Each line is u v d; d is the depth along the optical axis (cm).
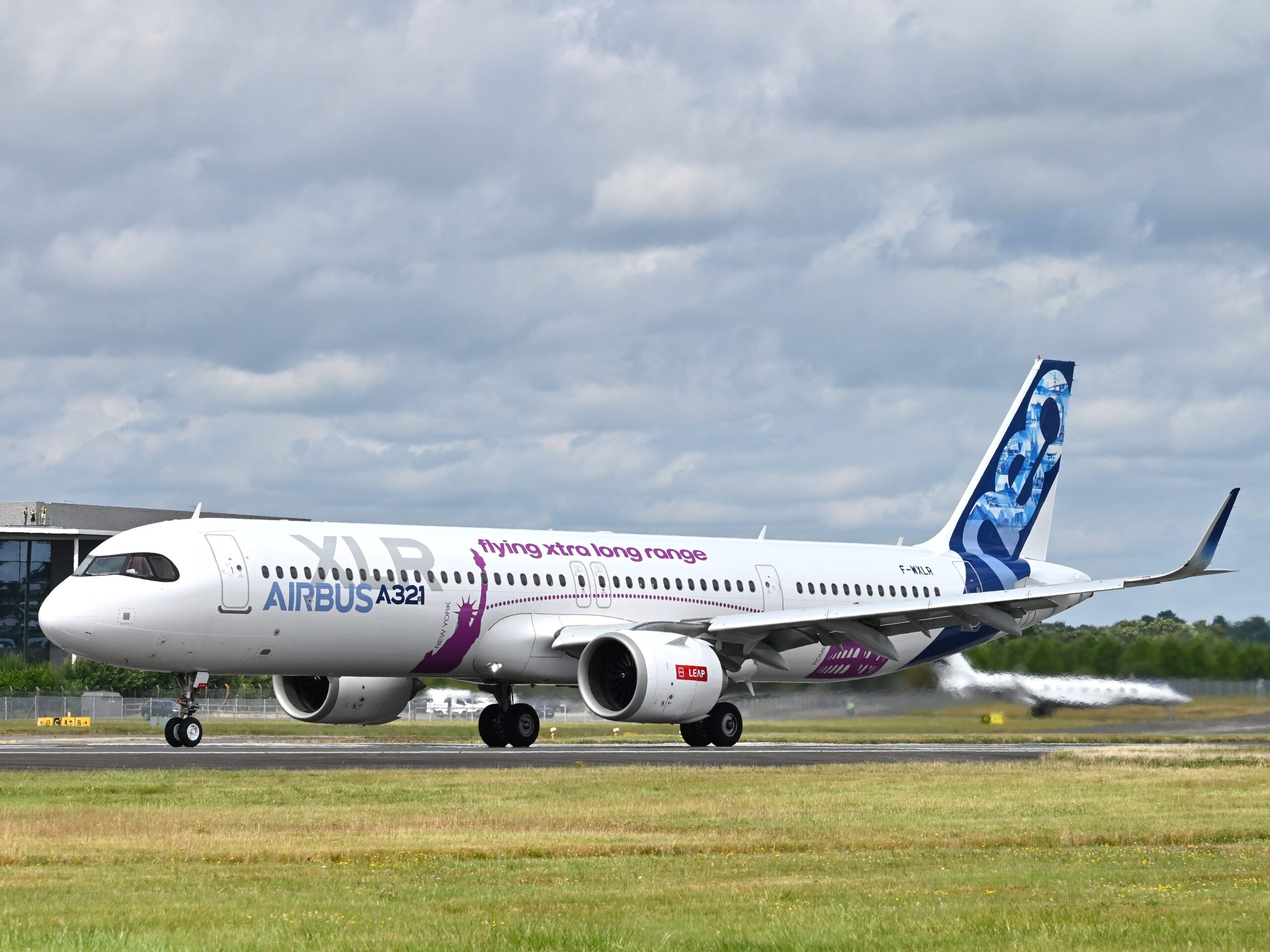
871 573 16175
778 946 3994
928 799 8044
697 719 13050
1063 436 18012
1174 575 13238
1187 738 17350
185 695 12644
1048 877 5288
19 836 6203
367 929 4203
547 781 8981
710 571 14900
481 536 13725
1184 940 4094
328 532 12850
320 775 9306
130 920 4306
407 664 13175
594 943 4000
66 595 11881
